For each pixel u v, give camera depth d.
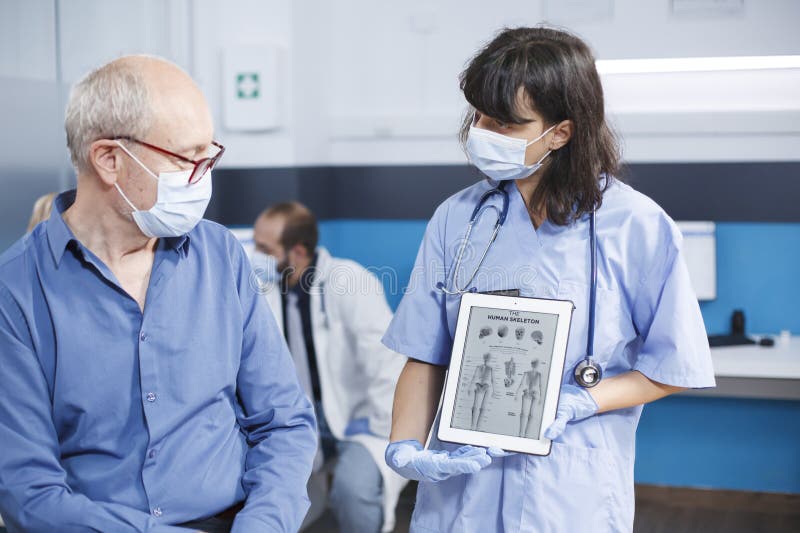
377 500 2.56
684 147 3.17
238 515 1.14
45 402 1.10
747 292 3.16
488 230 1.36
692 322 1.27
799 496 3.13
